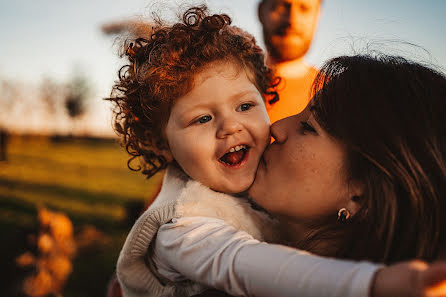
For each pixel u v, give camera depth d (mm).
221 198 1063
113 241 6137
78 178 12250
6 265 3555
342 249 849
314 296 626
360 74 878
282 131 994
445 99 821
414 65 889
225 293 858
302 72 1622
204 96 1087
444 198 744
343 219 870
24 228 3840
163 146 1264
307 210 897
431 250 729
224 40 1221
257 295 724
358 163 825
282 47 1601
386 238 763
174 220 1009
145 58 1275
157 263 1109
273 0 1604
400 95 813
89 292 4250
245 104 1117
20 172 13133
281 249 751
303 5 1580
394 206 767
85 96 25297
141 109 1283
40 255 3652
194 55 1125
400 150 770
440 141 776
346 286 586
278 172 945
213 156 1069
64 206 8625
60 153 18297
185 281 1048
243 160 1066
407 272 508
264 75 1417
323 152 859
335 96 880
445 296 469
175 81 1099
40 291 3539
